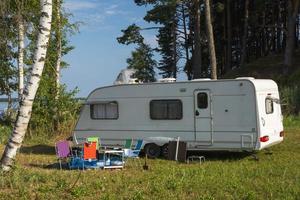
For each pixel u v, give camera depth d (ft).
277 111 56.75
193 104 55.88
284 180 39.29
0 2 53.16
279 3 162.40
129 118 59.67
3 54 78.64
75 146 61.31
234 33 171.94
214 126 54.85
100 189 36.27
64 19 80.43
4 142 73.41
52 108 77.00
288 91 96.68
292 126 80.79
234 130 53.83
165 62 165.48
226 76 143.95
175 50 160.66
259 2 150.30
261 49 179.32
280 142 59.98
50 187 36.27
